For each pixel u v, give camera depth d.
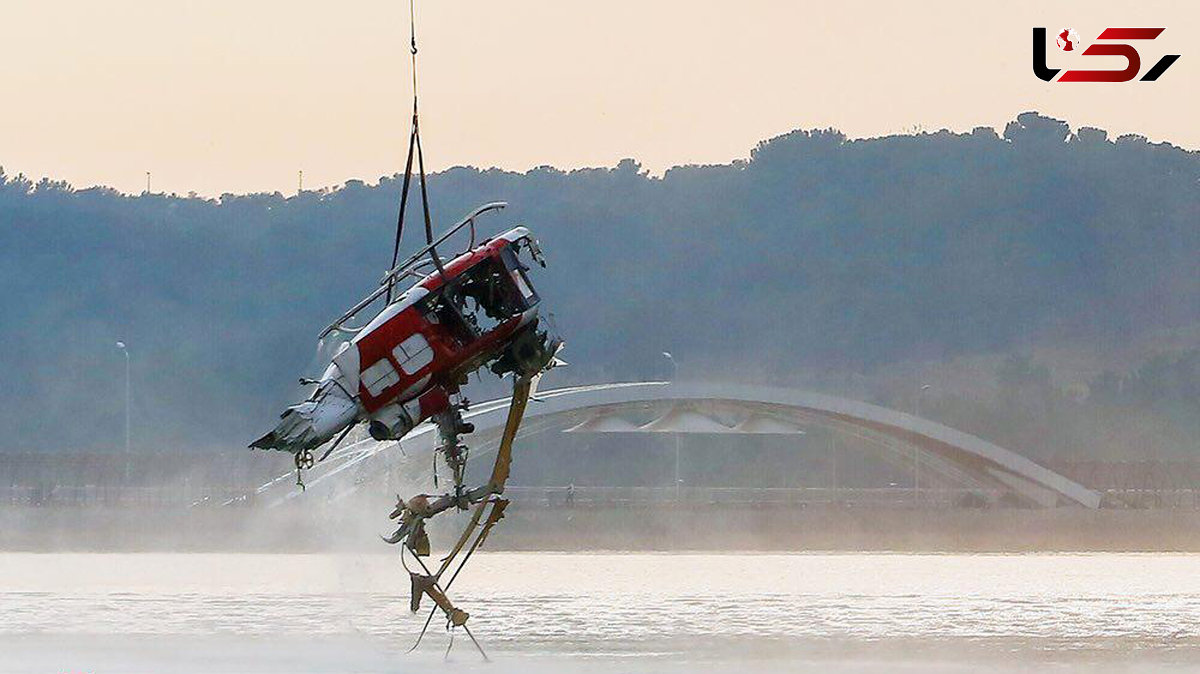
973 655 135.00
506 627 150.25
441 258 103.00
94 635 142.00
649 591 188.25
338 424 100.69
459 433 105.06
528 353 103.25
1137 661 132.75
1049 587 198.88
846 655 134.38
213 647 134.62
